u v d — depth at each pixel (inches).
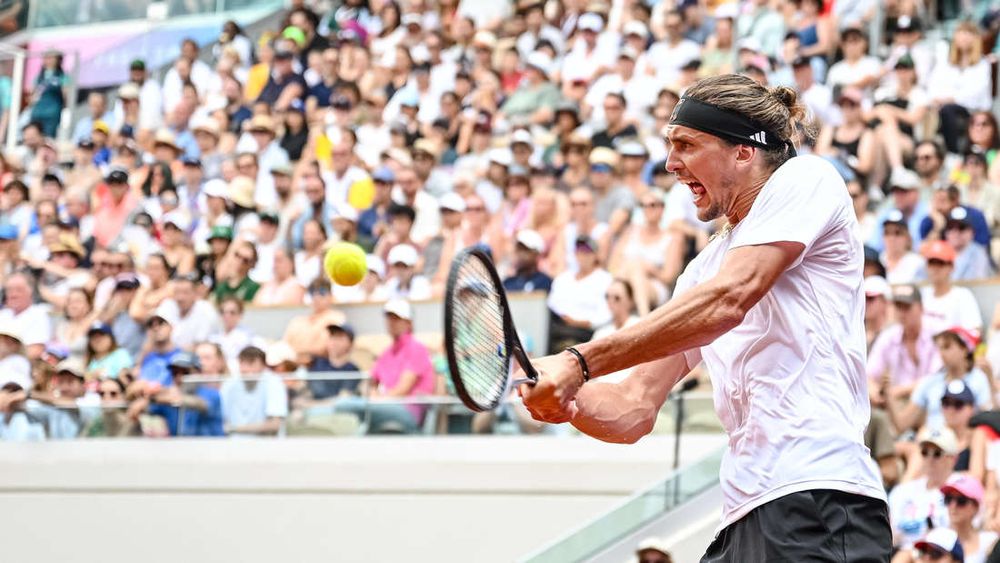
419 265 1422.2
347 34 1975.9
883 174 1376.7
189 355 1331.2
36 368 1363.2
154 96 1998.0
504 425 1190.9
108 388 1331.2
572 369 359.9
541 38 1786.4
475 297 368.5
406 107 1742.1
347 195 1571.1
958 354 1016.9
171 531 1278.3
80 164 1877.5
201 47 2139.5
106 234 1721.2
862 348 370.0
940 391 1028.5
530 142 1501.0
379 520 1209.4
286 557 1234.0
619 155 1389.0
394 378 1222.3
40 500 1330.0
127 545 1290.6
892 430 1040.2
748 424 368.5
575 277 1262.3
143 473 1294.3
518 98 1676.9
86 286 1521.9
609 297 1188.5
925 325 1096.2
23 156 1980.8
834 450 357.7
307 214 1533.0
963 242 1182.3
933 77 1448.1
